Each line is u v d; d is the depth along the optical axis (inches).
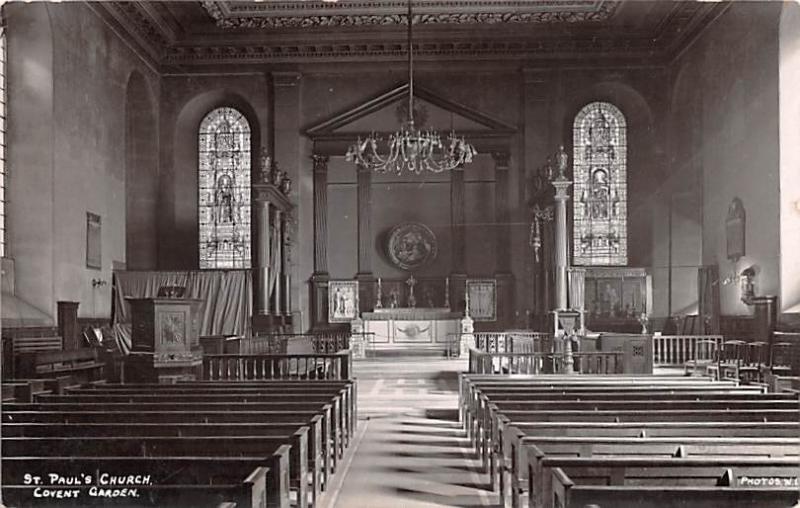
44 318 861.2
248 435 358.3
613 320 1222.3
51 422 392.2
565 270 995.9
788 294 882.8
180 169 1294.3
